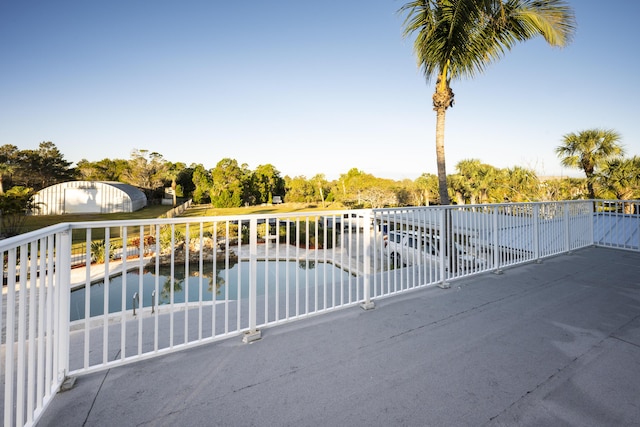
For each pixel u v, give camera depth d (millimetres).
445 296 3588
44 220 25500
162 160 50062
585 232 6430
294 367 2139
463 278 4297
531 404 1765
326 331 2693
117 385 1933
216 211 36531
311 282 9469
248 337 2494
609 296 3561
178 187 51188
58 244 1883
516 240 5004
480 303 3365
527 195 19594
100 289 9109
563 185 18312
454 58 5754
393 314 3068
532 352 2334
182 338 2615
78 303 8070
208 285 9414
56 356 1858
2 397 2045
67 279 1956
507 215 4867
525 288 3857
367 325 2816
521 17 5367
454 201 25453
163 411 1712
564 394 1851
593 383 1956
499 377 2021
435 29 5484
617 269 4730
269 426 1606
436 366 2150
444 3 5293
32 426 1515
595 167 14820
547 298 3504
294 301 3635
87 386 1919
